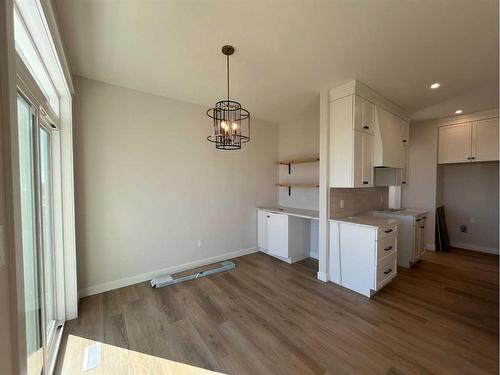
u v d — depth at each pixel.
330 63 2.32
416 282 3.03
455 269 3.48
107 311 2.35
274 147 4.51
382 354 1.77
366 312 2.33
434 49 2.07
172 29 1.82
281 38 1.92
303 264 3.68
